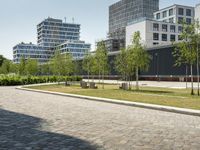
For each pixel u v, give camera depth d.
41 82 62.84
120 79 71.44
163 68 61.50
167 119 12.32
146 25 94.19
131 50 33.81
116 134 8.91
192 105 17.05
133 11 143.50
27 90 37.81
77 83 56.53
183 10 107.50
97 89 35.56
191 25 25.61
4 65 121.25
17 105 18.17
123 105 18.59
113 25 157.00
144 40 93.75
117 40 115.25
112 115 13.44
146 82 57.69
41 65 111.19
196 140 8.11
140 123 11.09
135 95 25.14
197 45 25.45
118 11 153.38
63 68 60.25
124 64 36.03
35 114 13.73
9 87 46.94
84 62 61.16
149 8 140.62
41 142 7.83
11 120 11.84
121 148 7.17
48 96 26.81
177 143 7.73
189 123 11.24
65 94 27.19
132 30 99.12
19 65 102.75
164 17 111.69
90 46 172.62
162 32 97.12
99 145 7.48
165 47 60.97
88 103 19.78
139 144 7.61
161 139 8.22
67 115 13.36
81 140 8.07
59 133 9.06
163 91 30.45
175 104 17.62
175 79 58.25
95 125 10.56
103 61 41.78
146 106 16.94
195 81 53.47
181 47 26.22
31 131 9.42
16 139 8.23
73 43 168.62
